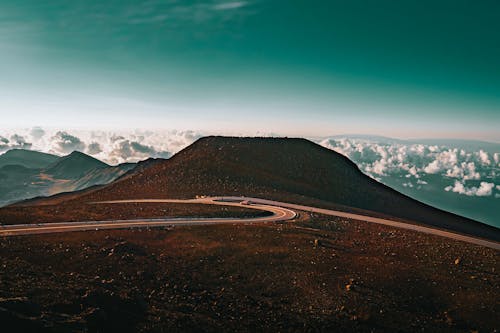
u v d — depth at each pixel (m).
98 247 59.03
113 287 44.12
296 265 57.72
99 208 94.44
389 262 59.62
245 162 170.75
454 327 44.31
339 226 86.88
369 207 144.38
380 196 158.38
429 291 51.00
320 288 51.03
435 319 45.78
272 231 73.75
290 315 45.03
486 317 45.75
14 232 63.56
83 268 51.28
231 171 158.50
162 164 174.25
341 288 51.03
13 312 30.27
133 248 60.56
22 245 56.06
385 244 70.25
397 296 49.69
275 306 47.00
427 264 59.59
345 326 43.56
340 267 57.22
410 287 51.75
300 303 47.84
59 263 51.97
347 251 64.75
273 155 182.12
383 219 102.25
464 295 49.97
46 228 68.25
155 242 65.00
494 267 59.97
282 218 93.62
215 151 180.25
